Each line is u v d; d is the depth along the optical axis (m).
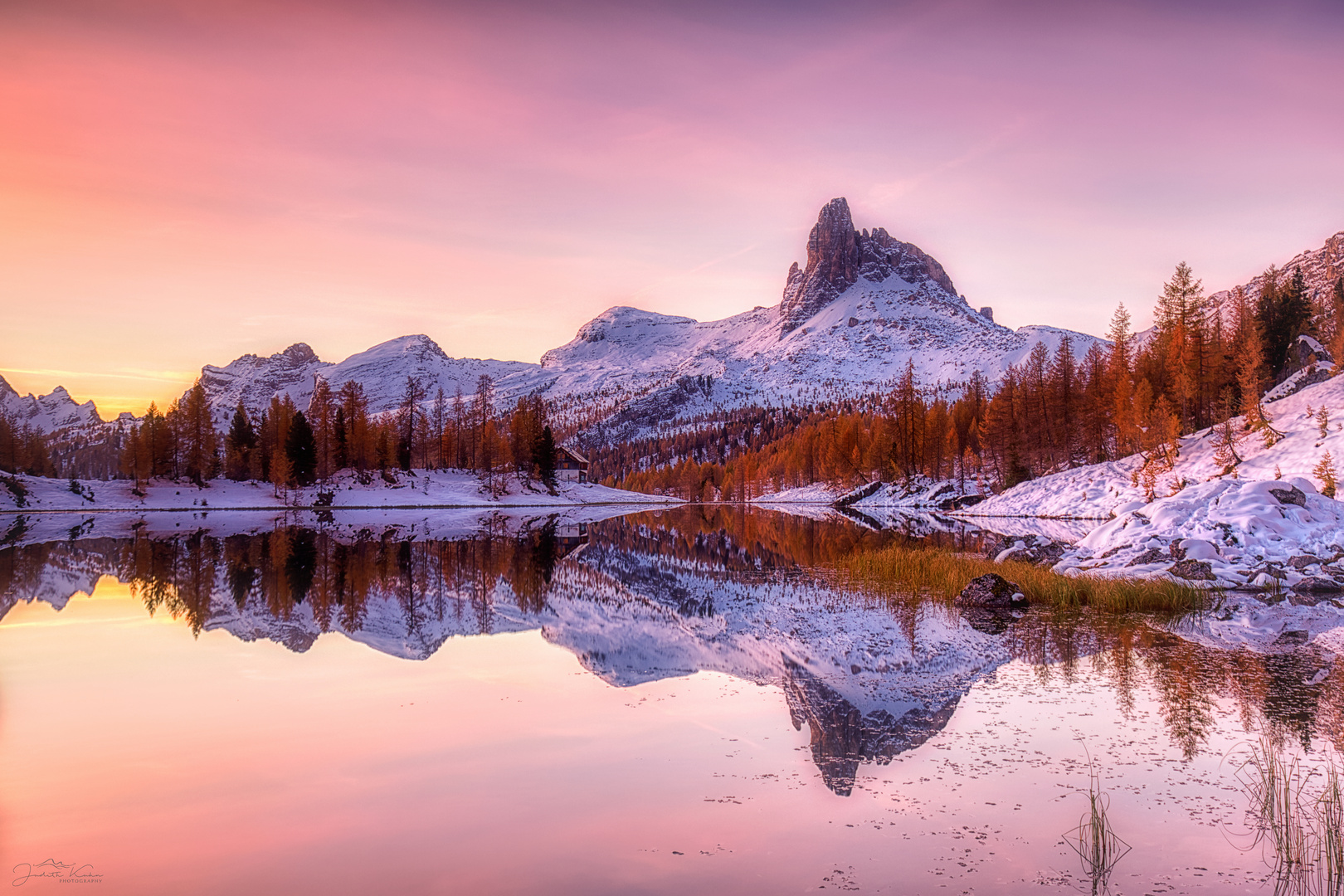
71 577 31.20
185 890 7.38
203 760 10.98
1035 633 20.00
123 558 38.56
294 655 17.86
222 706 13.75
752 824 8.81
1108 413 82.69
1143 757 10.94
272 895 7.29
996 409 94.06
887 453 117.19
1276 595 25.94
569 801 9.46
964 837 8.48
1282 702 13.55
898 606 24.89
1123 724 12.38
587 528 68.31
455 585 29.69
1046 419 89.50
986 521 68.06
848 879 7.50
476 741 11.81
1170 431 64.31
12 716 13.17
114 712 13.36
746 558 41.84
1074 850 8.17
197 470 107.12
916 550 36.56
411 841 8.38
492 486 121.88
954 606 24.58
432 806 9.36
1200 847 8.22
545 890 7.31
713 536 59.53
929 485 107.69
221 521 72.75
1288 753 11.02
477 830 8.67
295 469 104.94
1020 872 7.68
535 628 21.31
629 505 135.88
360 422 119.06
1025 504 75.31
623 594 27.95
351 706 13.73
